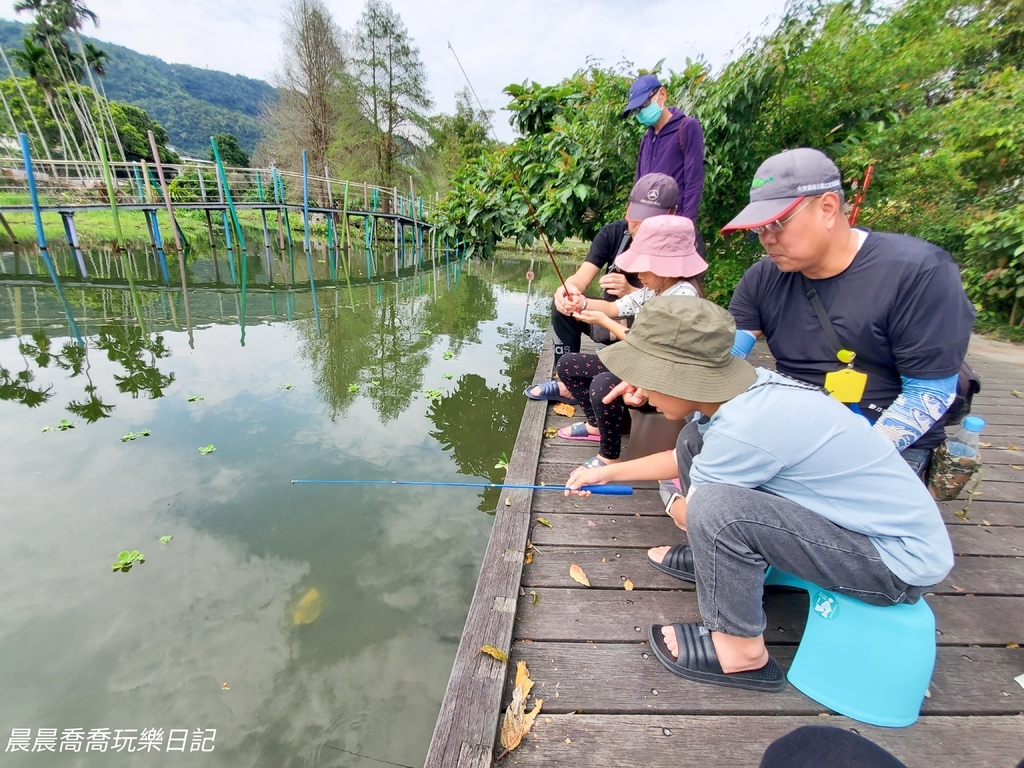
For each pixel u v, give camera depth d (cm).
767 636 153
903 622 120
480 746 118
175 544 259
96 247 1391
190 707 179
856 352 155
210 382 492
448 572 245
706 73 433
